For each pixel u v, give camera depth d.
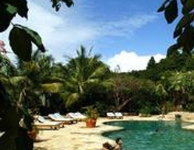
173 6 1.46
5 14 1.21
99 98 42.41
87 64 42.25
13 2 1.24
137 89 44.78
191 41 1.43
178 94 52.81
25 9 1.27
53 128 25.64
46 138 20.69
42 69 32.16
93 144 18.72
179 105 52.19
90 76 41.75
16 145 1.19
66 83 39.50
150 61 83.50
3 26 1.21
